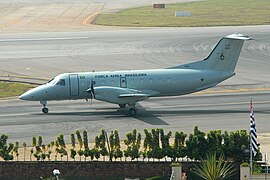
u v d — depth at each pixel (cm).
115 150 14562
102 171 14075
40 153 14775
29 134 17338
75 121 18750
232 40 19950
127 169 14038
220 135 14362
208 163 13150
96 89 19175
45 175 14088
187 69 19988
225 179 13338
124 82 19475
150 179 13538
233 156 14100
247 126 17838
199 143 14262
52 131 17612
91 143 16225
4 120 19175
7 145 15325
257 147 14050
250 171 12850
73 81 19462
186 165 13900
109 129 17712
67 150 15588
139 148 15225
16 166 14125
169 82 19650
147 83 19575
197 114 19475
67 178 14050
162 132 14625
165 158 14625
